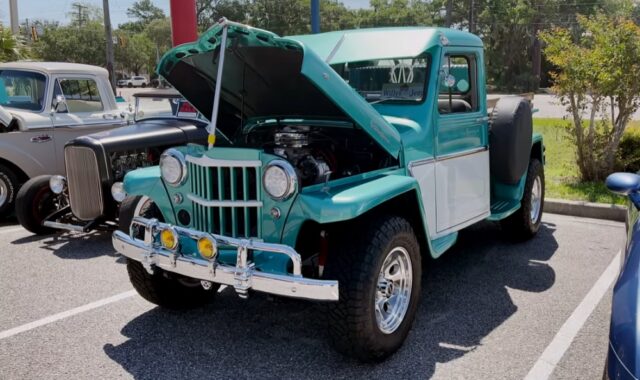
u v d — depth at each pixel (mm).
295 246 3404
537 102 29797
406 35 4508
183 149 3812
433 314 4387
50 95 7926
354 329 3322
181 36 11367
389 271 3670
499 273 5305
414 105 4328
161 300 4277
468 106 4895
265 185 3344
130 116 8383
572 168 9180
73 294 4801
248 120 4602
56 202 6613
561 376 3508
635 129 8781
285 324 4223
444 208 4434
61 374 3521
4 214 7625
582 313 4406
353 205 3215
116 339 3984
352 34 4812
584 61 7855
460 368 3586
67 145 6145
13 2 19125
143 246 3625
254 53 3637
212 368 3590
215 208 3635
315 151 3984
